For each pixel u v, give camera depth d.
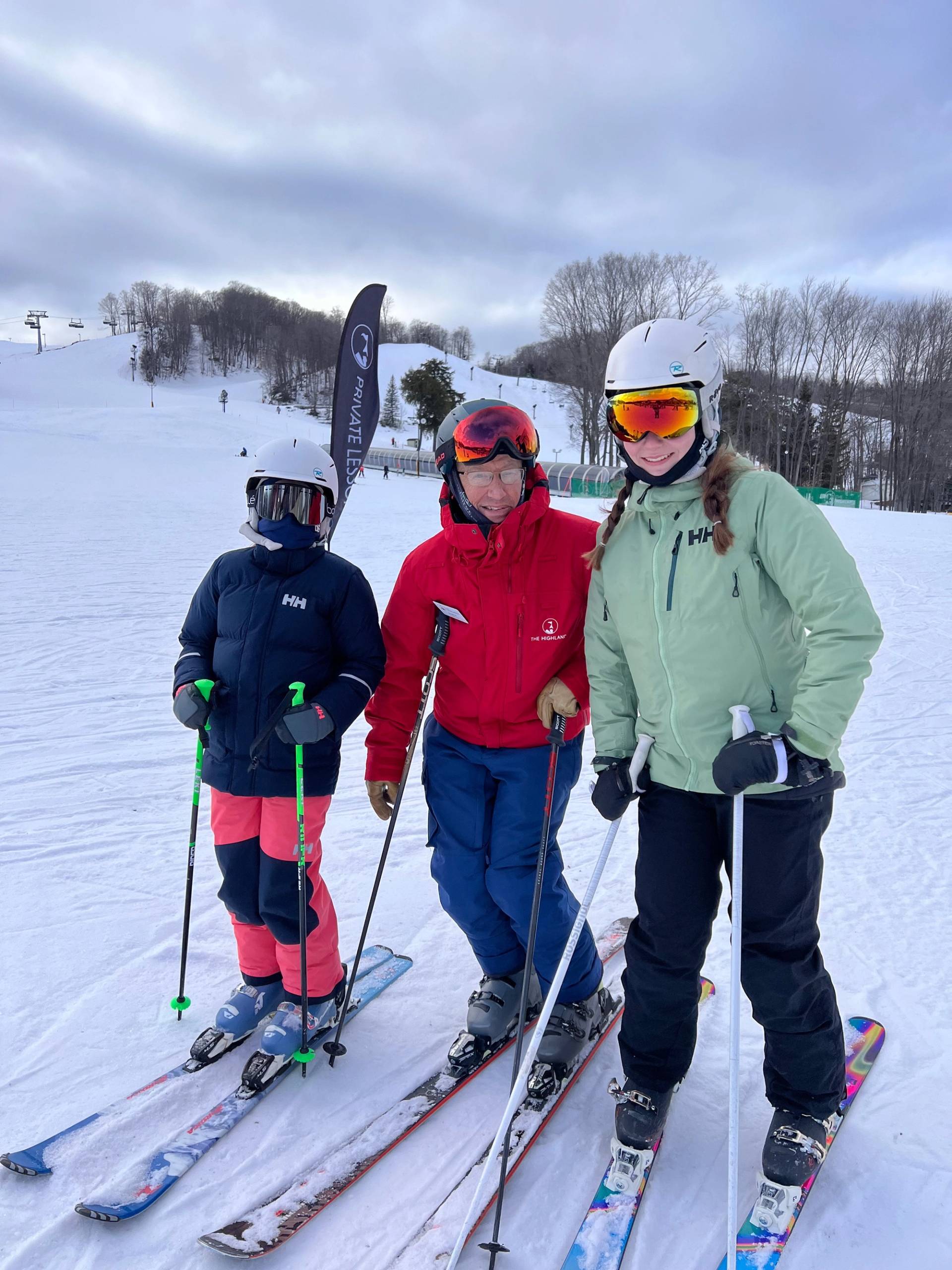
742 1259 1.56
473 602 1.96
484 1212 1.67
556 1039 2.05
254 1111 1.96
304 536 2.08
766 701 1.65
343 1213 1.67
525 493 1.94
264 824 2.06
